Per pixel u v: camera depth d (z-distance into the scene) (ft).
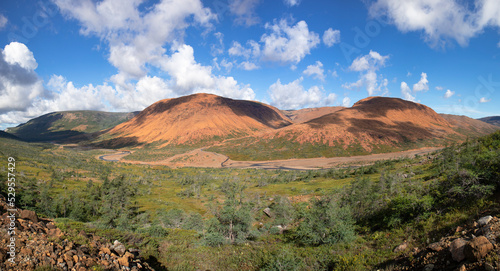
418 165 157.79
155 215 141.49
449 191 40.55
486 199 33.04
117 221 103.04
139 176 357.00
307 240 47.37
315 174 256.73
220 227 59.36
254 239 59.06
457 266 19.81
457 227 28.45
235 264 42.11
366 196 75.61
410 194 52.08
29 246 22.86
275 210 92.79
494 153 40.78
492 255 17.63
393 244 35.04
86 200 162.81
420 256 25.31
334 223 46.16
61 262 22.81
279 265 35.55
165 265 42.42
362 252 35.70
